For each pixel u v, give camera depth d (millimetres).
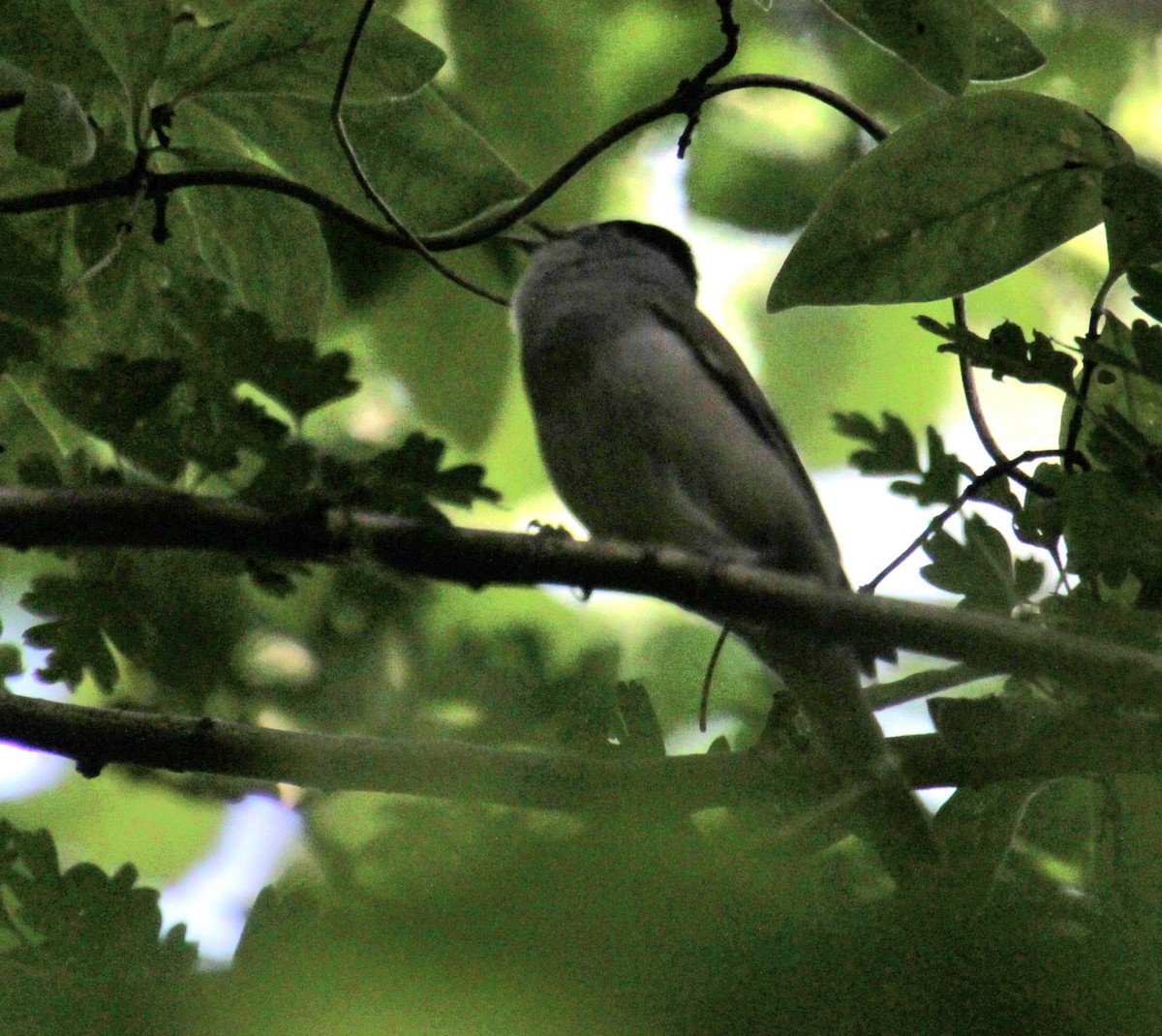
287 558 6328
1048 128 7707
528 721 9055
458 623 12469
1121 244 7184
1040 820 8055
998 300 15219
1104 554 6809
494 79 13023
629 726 7523
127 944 6316
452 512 14008
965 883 6059
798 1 15125
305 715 10703
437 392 12531
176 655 7547
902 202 7793
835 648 8086
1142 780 7125
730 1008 2689
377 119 8281
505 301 8109
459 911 2729
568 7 13500
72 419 6184
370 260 12164
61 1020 3145
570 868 2793
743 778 7262
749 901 2793
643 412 9312
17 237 6613
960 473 7215
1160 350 6648
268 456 6191
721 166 14906
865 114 8555
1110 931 3426
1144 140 15672
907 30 8180
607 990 2654
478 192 8492
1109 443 6844
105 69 7598
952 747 7016
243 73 7590
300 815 9516
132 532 6172
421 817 4055
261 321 6094
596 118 13109
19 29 7441
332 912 3062
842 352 15195
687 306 10109
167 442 6246
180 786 9891
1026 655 6598
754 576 6727
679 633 13055
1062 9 15258
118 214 8031
